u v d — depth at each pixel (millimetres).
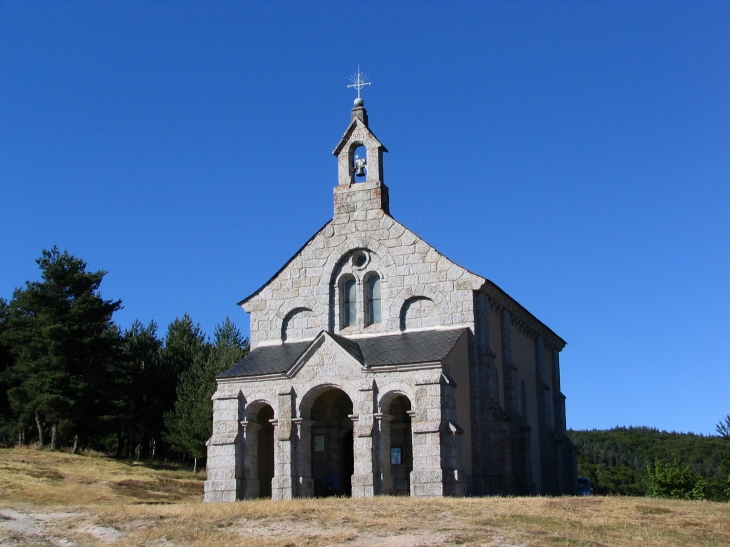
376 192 44000
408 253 42531
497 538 23344
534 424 50156
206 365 69625
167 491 49344
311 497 38156
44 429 75250
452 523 25594
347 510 28422
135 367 76375
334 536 24266
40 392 63188
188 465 73312
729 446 75250
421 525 25359
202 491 51219
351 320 43375
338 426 42375
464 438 38375
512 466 42219
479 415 40062
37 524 28359
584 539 23422
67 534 26734
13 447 64688
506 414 41781
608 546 22844
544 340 54188
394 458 40156
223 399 40250
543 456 50406
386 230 43219
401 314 42031
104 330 71875
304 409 38938
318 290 43812
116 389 69938
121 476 53938
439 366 36656
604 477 107875
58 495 41906
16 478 46062
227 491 38969
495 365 41656
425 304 41781
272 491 38469
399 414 40625
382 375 37594
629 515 27203
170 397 77312
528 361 50750
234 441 39469
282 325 44250
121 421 74062
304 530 25344
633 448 140000
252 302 45094
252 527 26094
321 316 43438
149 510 29766
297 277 44438
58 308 66625
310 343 39594
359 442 37031
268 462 42812
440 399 36188
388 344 40438
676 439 143500
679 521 26406
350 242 43750
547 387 51969
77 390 63875
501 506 28828
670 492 49781
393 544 23047
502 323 45125
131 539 25406
